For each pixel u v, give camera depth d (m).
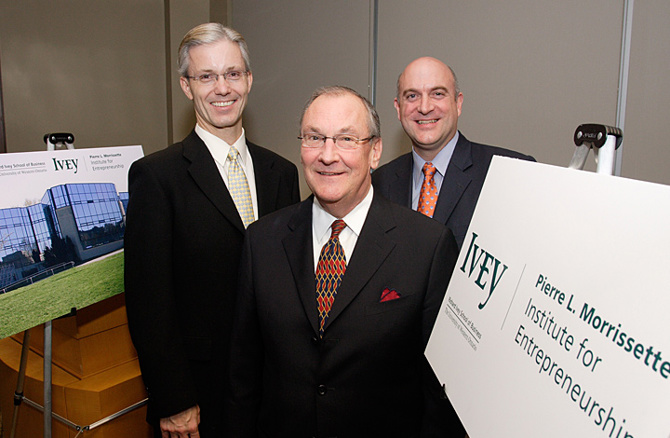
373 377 1.14
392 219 1.22
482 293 0.84
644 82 1.74
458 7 2.22
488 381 0.74
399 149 2.54
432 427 1.18
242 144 1.64
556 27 1.95
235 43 1.52
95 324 1.86
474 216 0.97
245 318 1.26
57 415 1.81
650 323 0.46
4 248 1.40
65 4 2.86
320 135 1.13
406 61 2.44
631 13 1.75
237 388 1.28
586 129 0.81
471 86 2.24
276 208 1.68
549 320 0.62
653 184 0.50
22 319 1.42
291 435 1.16
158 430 1.51
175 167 1.48
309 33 2.87
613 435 0.47
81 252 1.61
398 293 1.15
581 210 0.61
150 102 3.27
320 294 1.18
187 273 1.48
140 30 3.17
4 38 2.68
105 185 1.75
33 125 2.82
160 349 1.39
